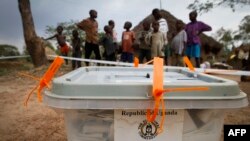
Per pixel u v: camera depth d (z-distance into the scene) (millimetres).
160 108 1828
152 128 1968
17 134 4344
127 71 3145
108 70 3172
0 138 4191
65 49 11516
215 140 2059
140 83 1852
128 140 1981
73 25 17109
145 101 1817
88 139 2008
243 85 8172
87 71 3072
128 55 8961
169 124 1970
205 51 17266
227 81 2010
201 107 1842
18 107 5633
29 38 12523
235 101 1858
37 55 12641
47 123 4742
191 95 1852
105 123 1978
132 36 9000
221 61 16688
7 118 5004
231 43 21891
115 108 1813
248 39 18953
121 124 1958
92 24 9320
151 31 8164
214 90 1865
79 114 1969
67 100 1802
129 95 1825
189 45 8289
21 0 12438
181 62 8312
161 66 1832
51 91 1926
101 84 1824
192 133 2002
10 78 9805
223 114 2025
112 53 9273
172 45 8531
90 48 9406
